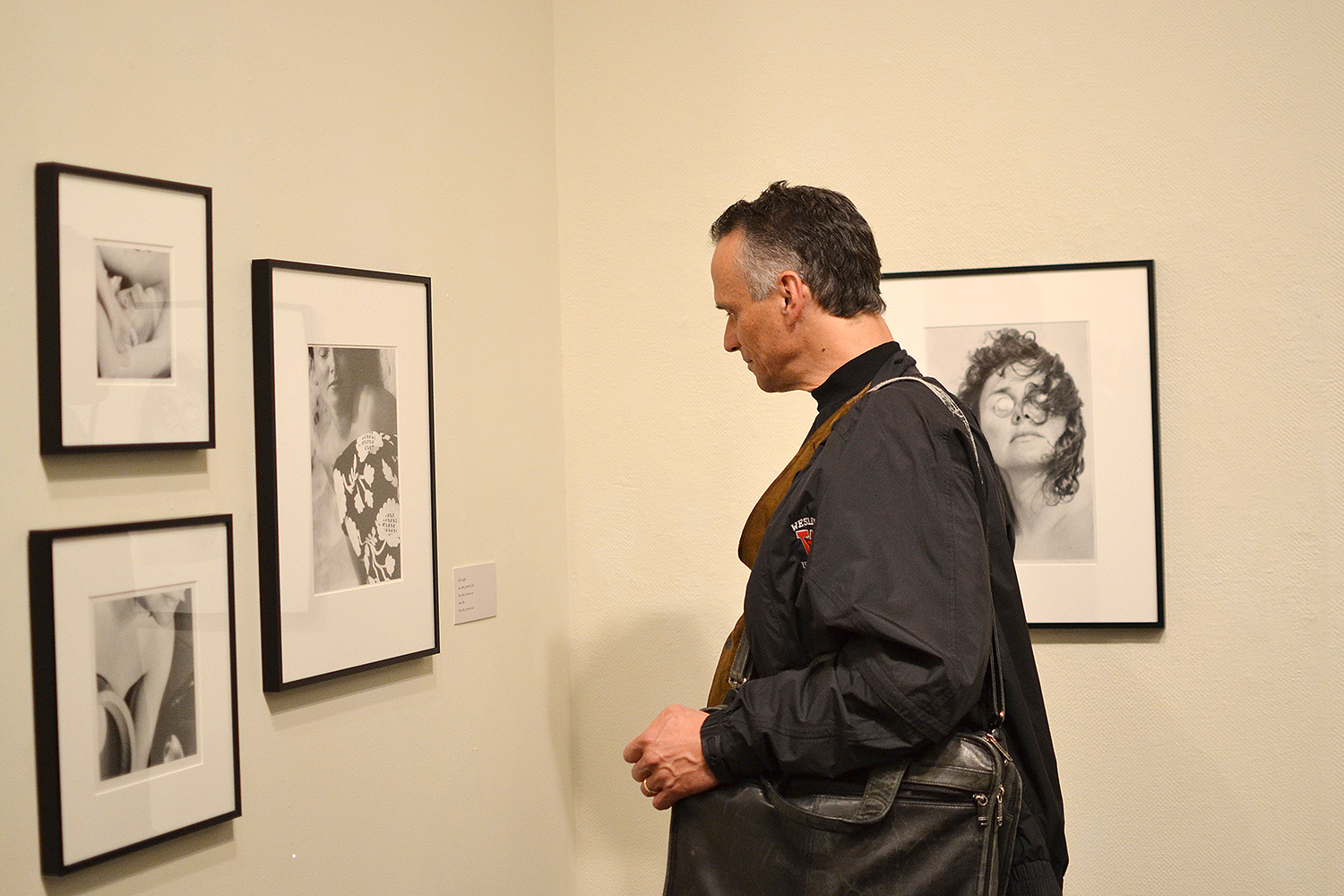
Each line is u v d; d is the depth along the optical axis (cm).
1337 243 182
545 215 211
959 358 196
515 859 195
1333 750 182
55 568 113
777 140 206
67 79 117
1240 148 186
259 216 142
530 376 204
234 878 136
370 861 160
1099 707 192
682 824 125
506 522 196
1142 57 190
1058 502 192
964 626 111
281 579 141
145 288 123
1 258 110
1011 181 195
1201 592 188
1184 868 188
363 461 156
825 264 135
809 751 114
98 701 117
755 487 208
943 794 114
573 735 216
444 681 177
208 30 135
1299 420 184
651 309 212
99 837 117
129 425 121
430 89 177
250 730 139
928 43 199
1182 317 189
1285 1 184
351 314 155
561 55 215
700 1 210
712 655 209
